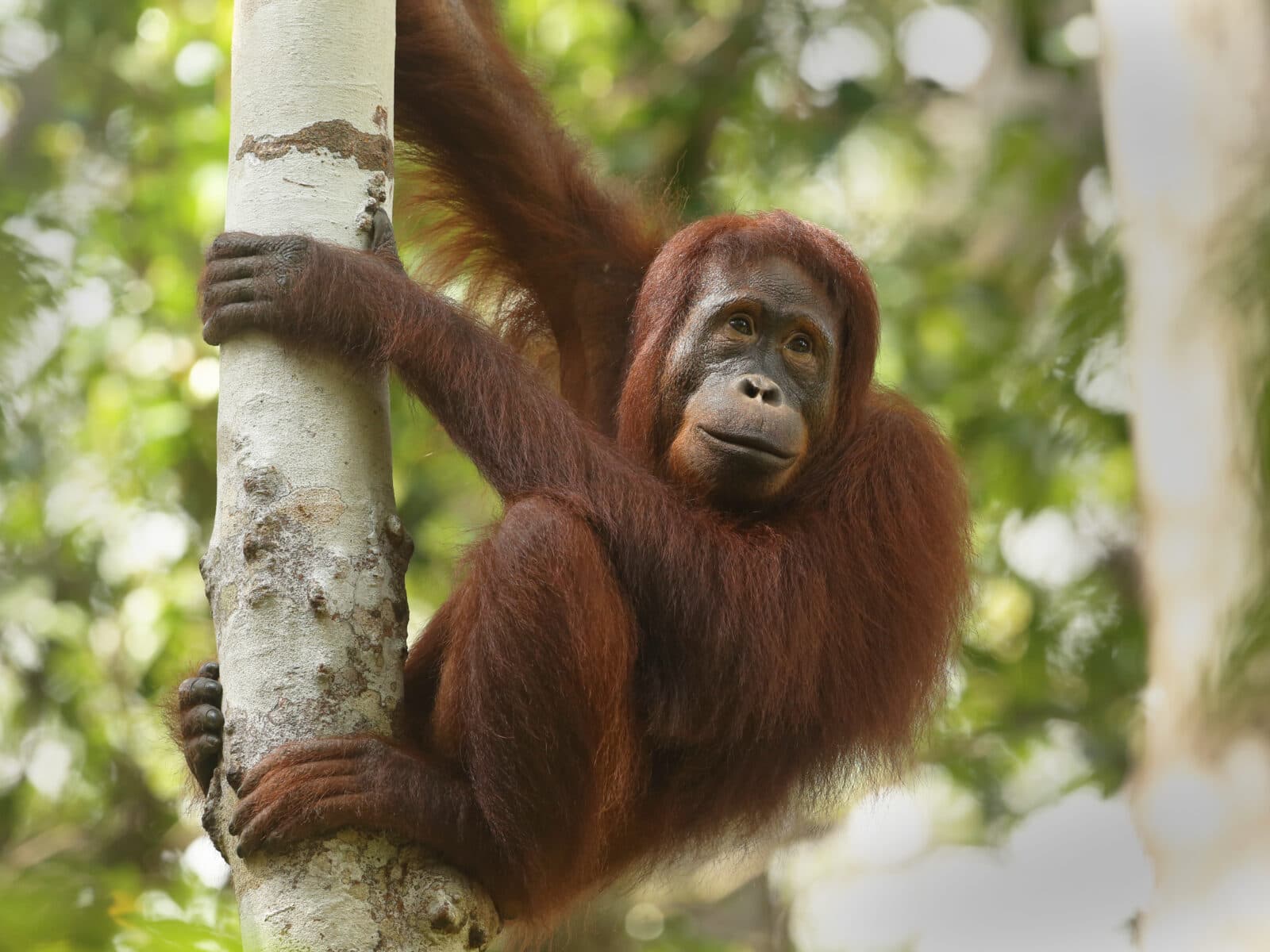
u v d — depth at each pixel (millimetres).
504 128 10773
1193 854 10391
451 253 11234
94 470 19531
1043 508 19156
